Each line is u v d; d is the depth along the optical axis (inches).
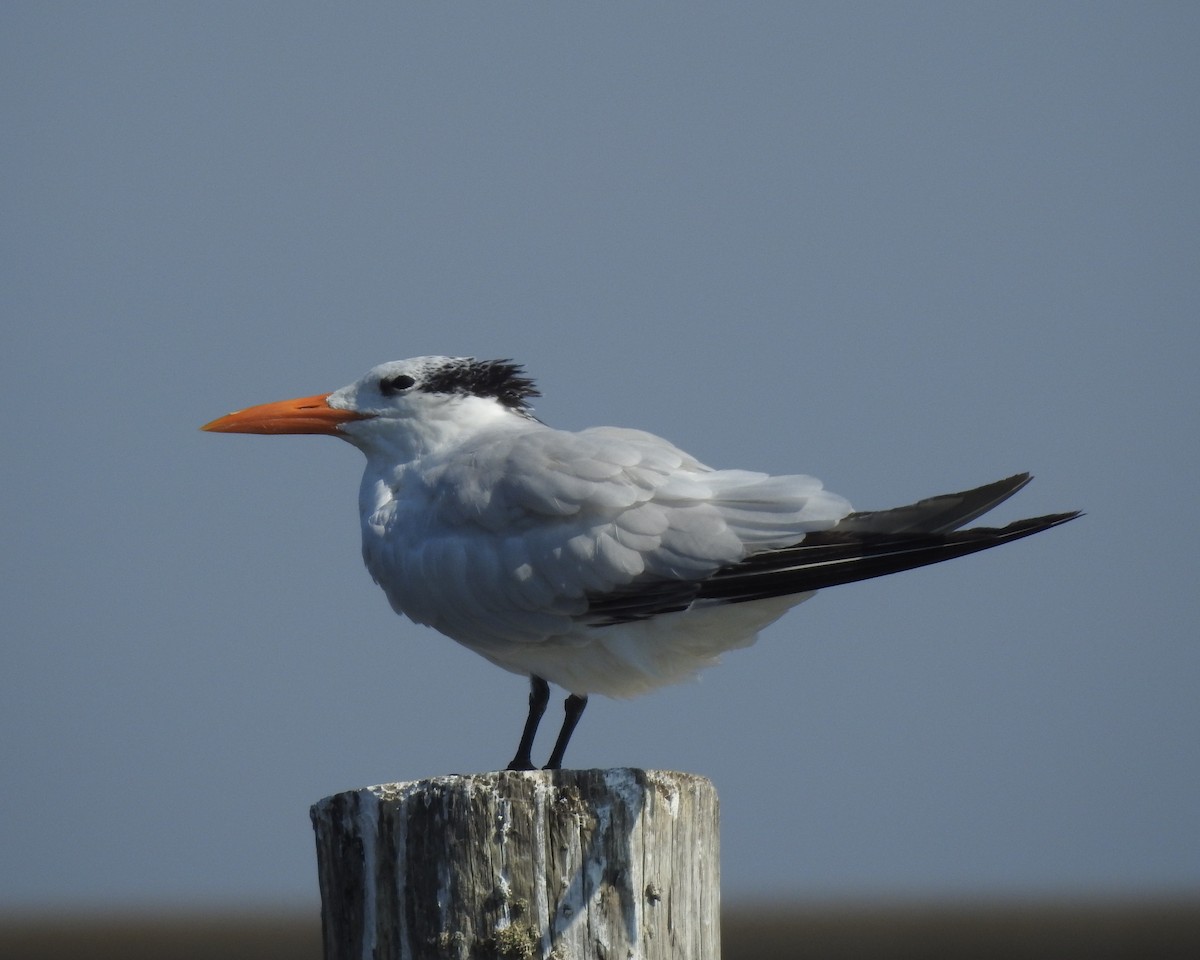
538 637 419.8
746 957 1390.3
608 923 319.3
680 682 436.5
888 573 386.0
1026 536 374.6
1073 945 1435.8
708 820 341.1
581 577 404.5
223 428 490.0
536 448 422.6
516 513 415.5
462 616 427.5
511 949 316.8
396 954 325.7
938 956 1385.3
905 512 390.3
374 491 470.0
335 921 336.5
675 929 327.0
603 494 404.5
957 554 380.5
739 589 394.6
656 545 399.2
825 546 392.2
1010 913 1652.3
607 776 325.7
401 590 438.6
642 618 405.7
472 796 323.3
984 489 384.5
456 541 424.8
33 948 1563.7
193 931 1636.3
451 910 321.1
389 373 482.6
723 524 397.7
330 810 339.6
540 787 323.6
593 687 437.4
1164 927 1529.3
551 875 320.2
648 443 423.5
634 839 322.3
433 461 460.4
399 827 328.2
